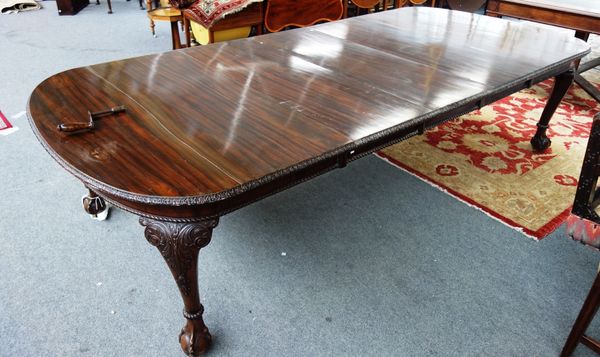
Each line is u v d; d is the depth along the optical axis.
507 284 1.50
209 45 1.87
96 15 4.56
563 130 2.52
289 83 1.51
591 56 3.60
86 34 3.96
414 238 1.70
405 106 1.37
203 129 1.19
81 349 1.24
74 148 1.08
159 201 0.92
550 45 1.99
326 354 1.25
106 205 1.74
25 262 1.52
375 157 2.25
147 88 1.43
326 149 1.12
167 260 1.04
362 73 1.62
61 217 1.74
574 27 2.58
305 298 1.43
